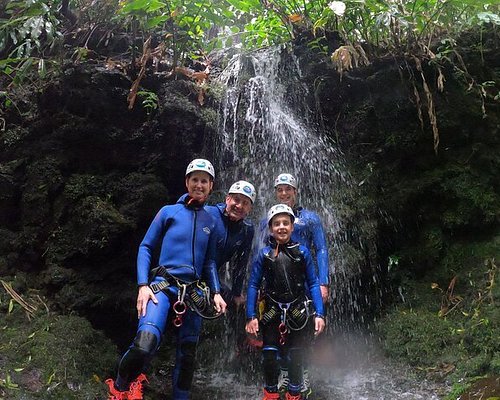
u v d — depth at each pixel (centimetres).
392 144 403
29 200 343
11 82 380
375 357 351
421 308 372
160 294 250
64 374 257
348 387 313
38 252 339
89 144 356
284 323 265
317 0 431
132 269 351
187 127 373
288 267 272
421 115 396
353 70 416
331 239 379
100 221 335
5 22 358
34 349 267
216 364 353
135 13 379
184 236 263
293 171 397
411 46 405
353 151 414
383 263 401
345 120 418
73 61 365
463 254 387
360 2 384
